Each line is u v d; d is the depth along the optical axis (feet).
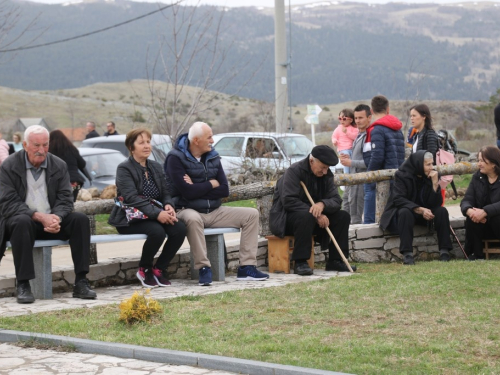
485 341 23.67
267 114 80.64
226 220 36.37
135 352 23.29
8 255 46.55
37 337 25.03
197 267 34.96
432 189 41.37
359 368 21.09
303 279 35.88
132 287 34.91
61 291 34.32
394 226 41.68
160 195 35.53
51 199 32.55
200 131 36.14
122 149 76.43
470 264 38.34
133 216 34.32
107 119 483.10
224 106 367.45
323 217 37.73
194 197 35.86
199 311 28.48
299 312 28.09
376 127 43.93
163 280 34.96
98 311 28.89
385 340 23.99
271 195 40.81
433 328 25.35
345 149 55.06
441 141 46.96
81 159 50.37
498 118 44.29
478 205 41.68
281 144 73.05
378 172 42.93
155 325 26.40
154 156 67.92
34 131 31.94
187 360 22.48
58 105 556.51
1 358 23.39
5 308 29.94
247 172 71.46
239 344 23.89
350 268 37.93
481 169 41.47
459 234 44.14
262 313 28.12
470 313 27.30
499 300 29.40
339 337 24.48
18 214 31.53
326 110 458.91
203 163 36.47
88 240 32.30
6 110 522.88
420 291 31.22
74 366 22.43
